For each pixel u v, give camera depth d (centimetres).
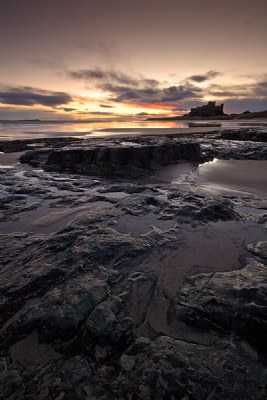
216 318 265
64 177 980
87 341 248
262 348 235
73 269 346
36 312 276
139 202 616
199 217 531
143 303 295
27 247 433
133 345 240
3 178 955
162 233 463
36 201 696
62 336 255
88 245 397
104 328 255
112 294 304
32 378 216
